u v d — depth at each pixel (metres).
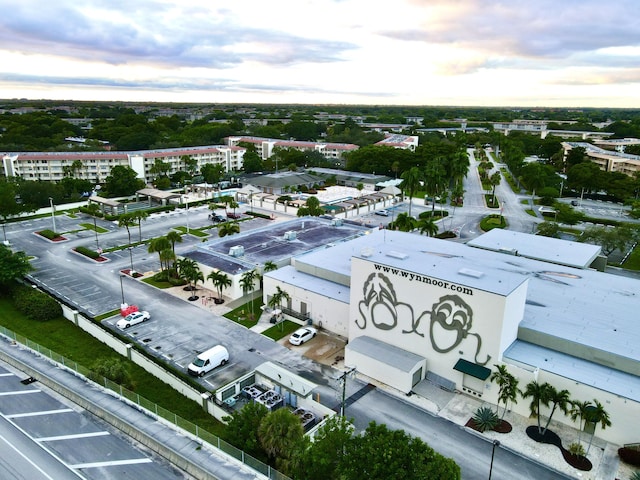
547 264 72.94
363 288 58.78
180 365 58.06
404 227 104.56
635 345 49.06
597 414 42.28
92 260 95.56
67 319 70.88
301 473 36.66
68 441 43.59
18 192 135.25
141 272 89.12
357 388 53.28
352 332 61.38
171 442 42.84
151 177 184.62
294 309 71.88
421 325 54.06
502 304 47.41
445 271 54.12
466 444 44.44
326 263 75.50
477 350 50.19
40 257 96.81
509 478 40.34
